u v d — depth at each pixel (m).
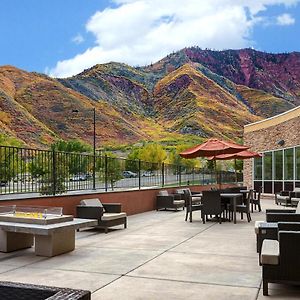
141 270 6.22
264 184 25.88
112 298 4.83
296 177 21.84
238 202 13.48
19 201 9.34
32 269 6.25
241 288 5.29
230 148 13.44
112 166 14.69
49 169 10.92
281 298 4.87
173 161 58.88
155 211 16.81
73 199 11.41
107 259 7.00
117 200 14.09
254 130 27.23
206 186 25.97
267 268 5.00
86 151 61.50
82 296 2.32
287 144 22.91
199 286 5.37
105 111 140.50
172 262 6.79
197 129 133.88
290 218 7.33
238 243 8.70
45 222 7.36
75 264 6.60
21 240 7.82
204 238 9.42
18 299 2.47
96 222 8.08
